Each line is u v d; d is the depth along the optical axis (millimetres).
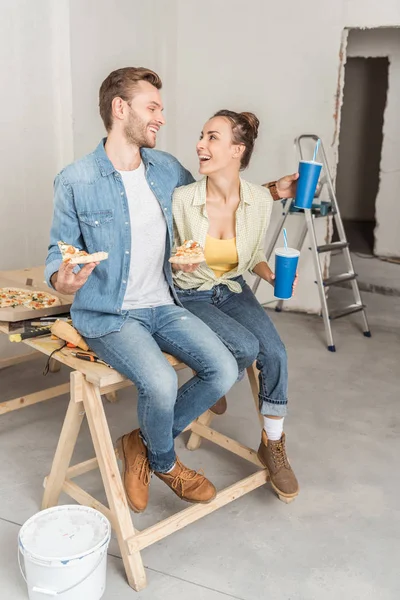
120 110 2078
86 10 3670
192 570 2059
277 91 4586
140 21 4258
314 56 4430
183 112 4906
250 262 2426
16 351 3713
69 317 2451
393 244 6582
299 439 2930
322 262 4801
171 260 2049
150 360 1974
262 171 4777
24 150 3508
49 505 2277
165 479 2141
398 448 2881
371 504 2443
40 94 3543
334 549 2176
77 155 3744
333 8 4309
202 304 2367
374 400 3387
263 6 4469
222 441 2615
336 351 4109
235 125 2186
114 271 2127
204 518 2334
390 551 2172
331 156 4559
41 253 3730
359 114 8320
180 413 2141
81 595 1821
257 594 1956
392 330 4551
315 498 2473
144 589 1971
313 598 1946
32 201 3609
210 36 4672
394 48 5977
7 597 1923
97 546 1805
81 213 2102
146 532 1995
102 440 1998
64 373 3588
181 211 2270
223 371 2068
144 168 2207
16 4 3301
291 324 4641
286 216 4438
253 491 2518
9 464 2654
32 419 3051
